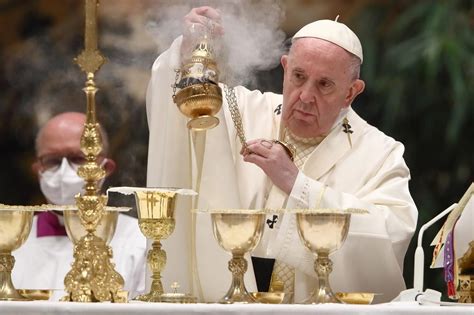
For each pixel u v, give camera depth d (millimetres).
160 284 10797
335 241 10727
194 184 13438
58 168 16906
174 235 13172
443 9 29609
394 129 29094
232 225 10719
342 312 9461
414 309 9500
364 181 14461
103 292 10086
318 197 13164
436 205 28594
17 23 30375
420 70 29094
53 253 17953
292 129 14297
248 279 13516
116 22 27750
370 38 29672
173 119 13352
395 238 13797
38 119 30047
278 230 13461
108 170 18203
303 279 13609
